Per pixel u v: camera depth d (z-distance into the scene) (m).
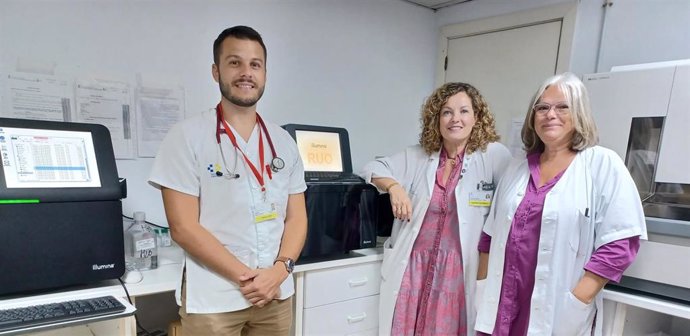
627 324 1.39
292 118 2.14
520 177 1.36
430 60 2.74
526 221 1.28
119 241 1.17
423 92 2.73
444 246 1.54
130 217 1.67
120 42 1.61
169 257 1.50
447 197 1.56
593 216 1.20
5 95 1.42
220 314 1.07
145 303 1.73
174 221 1.05
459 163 1.58
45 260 1.06
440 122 1.58
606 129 1.39
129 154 1.66
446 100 1.55
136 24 1.64
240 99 1.09
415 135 2.71
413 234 1.57
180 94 1.76
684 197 1.26
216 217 1.08
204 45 1.81
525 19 2.26
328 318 1.59
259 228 1.13
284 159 1.23
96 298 1.06
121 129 1.63
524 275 1.28
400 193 1.57
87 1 1.53
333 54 2.26
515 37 2.33
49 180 1.09
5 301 1.01
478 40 2.51
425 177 1.61
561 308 1.21
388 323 1.62
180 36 1.75
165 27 1.71
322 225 1.53
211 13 1.82
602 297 1.26
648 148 1.33
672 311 1.18
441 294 1.51
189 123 1.10
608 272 1.13
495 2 2.41
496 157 1.59
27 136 1.10
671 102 1.25
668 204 1.27
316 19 2.17
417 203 1.59
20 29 1.43
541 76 2.22
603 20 1.99
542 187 1.29
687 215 1.21
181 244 1.05
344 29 2.29
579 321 1.20
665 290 1.22
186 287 1.09
